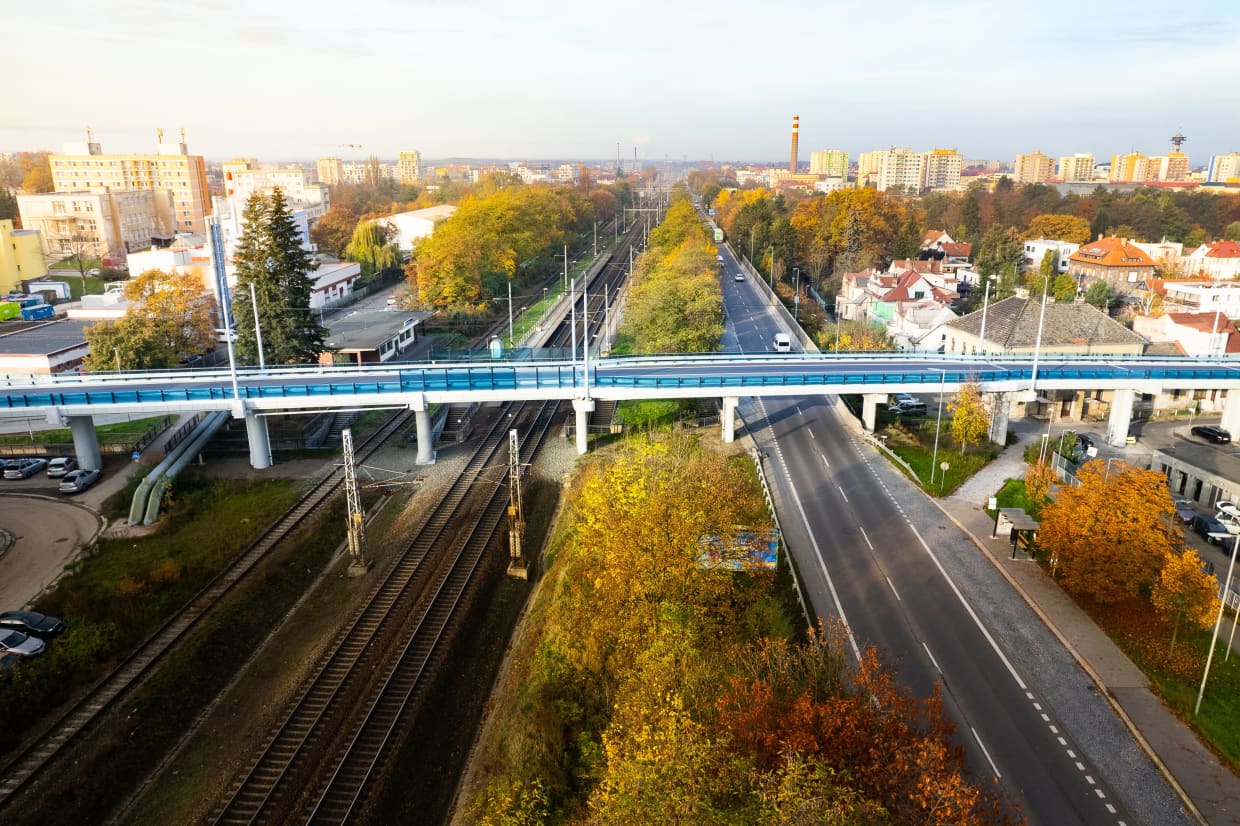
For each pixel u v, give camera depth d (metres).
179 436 72.44
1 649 41.47
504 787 33.47
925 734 30.31
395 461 71.00
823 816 20.61
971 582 47.19
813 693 28.98
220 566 52.16
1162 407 80.75
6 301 118.06
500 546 56.47
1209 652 38.53
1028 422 79.12
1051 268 149.50
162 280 93.88
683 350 85.69
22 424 76.31
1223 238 197.00
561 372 73.50
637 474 45.94
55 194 174.38
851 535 53.47
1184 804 30.73
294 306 81.12
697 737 24.39
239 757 37.41
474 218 142.00
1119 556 41.72
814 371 73.69
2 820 32.69
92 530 56.97
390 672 42.59
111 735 37.69
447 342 112.06
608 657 38.47
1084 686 37.69
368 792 34.94
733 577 44.09
